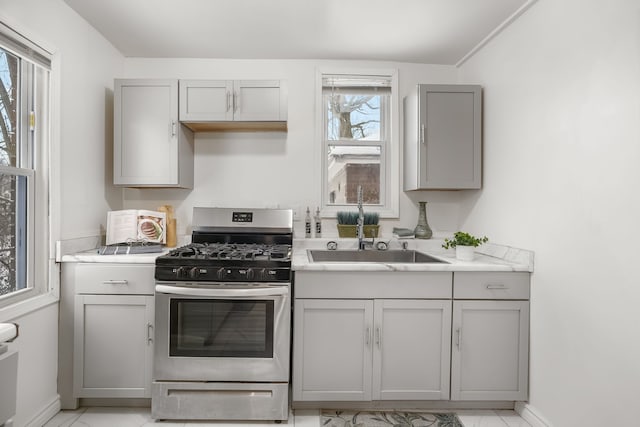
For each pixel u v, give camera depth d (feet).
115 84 7.73
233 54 8.64
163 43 8.07
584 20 5.21
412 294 6.41
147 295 6.44
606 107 4.84
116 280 6.43
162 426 6.05
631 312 4.49
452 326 6.44
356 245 8.59
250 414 6.15
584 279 5.19
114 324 6.45
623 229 4.60
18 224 5.79
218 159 8.93
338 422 6.23
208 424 6.14
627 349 4.54
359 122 9.28
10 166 5.58
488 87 7.80
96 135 7.57
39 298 5.95
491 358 6.45
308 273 6.33
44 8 5.95
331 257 8.29
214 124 8.18
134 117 7.77
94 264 6.42
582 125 5.24
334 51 8.49
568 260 5.50
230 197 8.94
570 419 5.45
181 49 8.38
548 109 5.95
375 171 9.30
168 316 6.15
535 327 6.27
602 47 4.91
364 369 6.40
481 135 7.99
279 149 8.96
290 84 8.95
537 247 6.21
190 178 8.67
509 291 6.42
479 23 7.14
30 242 5.94
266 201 8.96
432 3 6.47
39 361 5.96
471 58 8.62
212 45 8.18
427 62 9.07
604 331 4.86
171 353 6.16
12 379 2.95
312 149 8.98
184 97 7.77
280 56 8.75
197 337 6.18
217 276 6.08
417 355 6.45
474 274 6.44
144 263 6.48
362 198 9.03
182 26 7.33
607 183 4.82
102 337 6.44
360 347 6.40
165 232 7.95
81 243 6.95
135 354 6.46
